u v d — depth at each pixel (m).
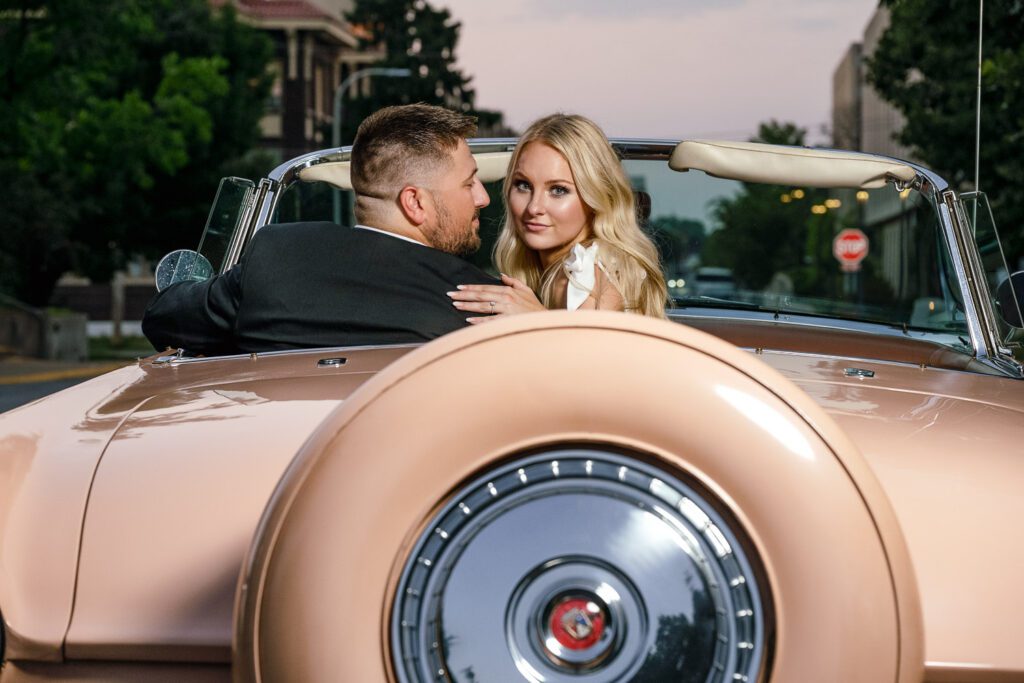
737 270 9.02
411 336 2.54
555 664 1.64
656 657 1.63
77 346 31.09
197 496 2.04
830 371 2.54
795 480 1.62
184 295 2.75
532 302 2.66
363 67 63.50
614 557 1.64
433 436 1.65
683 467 1.64
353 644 1.63
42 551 2.03
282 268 2.59
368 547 1.64
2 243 30.08
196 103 33.09
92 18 23.48
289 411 2.19
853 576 1.61
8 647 1.98
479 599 1.65
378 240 2.58
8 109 23.39
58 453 2.17
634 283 2.77
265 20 52.16
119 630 1.97
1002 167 13.55
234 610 1.70
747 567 1.64
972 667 1.88
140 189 33.81
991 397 2.40
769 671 1.62
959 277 3.30
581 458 1.66
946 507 2.00
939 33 11.70
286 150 52.81
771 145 3.65
